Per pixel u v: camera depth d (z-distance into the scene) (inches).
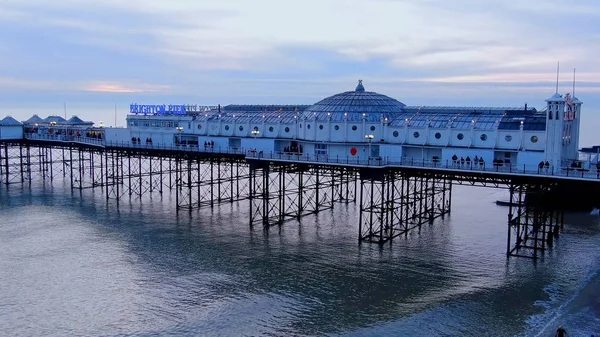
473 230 3191.4
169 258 2615.7
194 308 2049.7
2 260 2571.4
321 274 2395.4
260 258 2615.7
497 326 1884.8
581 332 1833.2
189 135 3892.7
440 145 2930.6
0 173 4987.7
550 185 2714.1
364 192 4347.9
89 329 1883.6
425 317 1956.2
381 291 2201.0
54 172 5492.1
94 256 2642.7
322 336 1829.5
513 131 2741.1
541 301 2091.5
